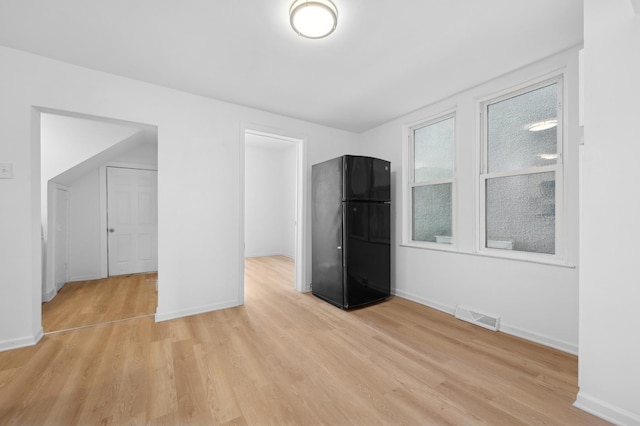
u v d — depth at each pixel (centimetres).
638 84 132
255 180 659
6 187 204
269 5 160
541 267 221
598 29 143
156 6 161
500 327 246
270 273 475
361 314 285
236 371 180
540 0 156
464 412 144
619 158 137
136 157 453
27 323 210
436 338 230
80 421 136
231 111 305
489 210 266
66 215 395
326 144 386
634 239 132
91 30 183
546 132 229
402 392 161
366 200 313
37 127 221
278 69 234
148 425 133
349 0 155
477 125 269
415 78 250
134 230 454
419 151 340
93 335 231
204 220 288
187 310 278
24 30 183
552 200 224
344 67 231
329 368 185
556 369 184
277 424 135
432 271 307
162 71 238
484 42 197
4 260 203
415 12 166
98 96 236
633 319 132
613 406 137
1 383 164
